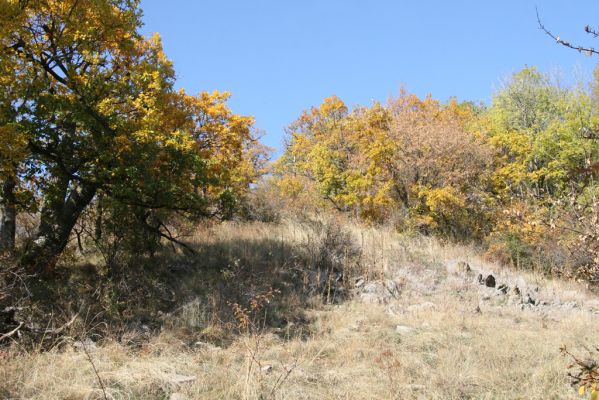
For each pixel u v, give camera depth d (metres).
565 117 25.42
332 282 14.41
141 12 13.02
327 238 16.25
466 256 18.31
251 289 12.54
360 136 26.31
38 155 11.53
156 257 14.23
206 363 7.76
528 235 17.88
